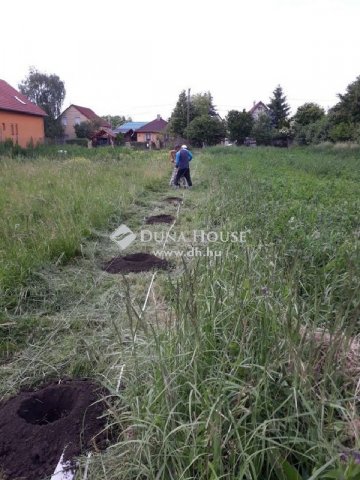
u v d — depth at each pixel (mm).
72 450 2289
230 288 3064
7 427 2430
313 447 1839
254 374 2270
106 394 2723
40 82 54750
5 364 3109
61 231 5449
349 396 2186
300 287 3664
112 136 45969
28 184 8695
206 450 1906
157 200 9609
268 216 5703
